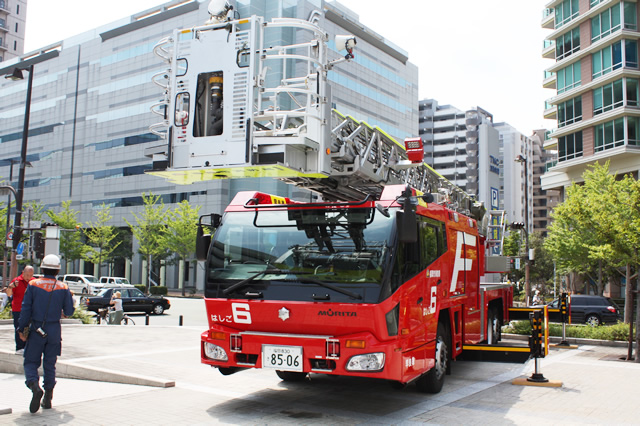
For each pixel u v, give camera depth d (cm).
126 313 2656
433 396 741
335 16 5762
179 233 4853
